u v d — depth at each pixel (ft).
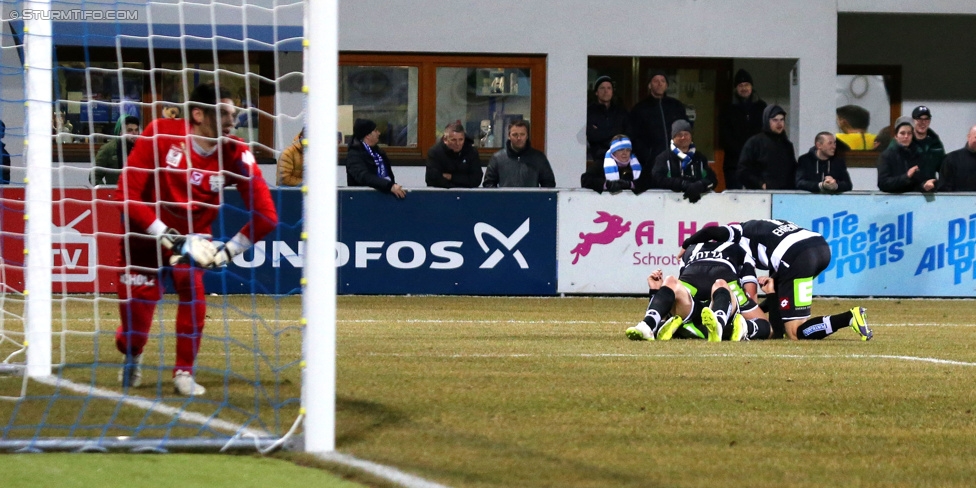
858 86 202.49
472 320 112.16
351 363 75.66
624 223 142.00
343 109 180.96
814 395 65.41
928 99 203.72
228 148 62.28
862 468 46.80
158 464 44.55
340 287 139.03
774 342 95.09
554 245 141.59
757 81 197.16
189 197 62.08
